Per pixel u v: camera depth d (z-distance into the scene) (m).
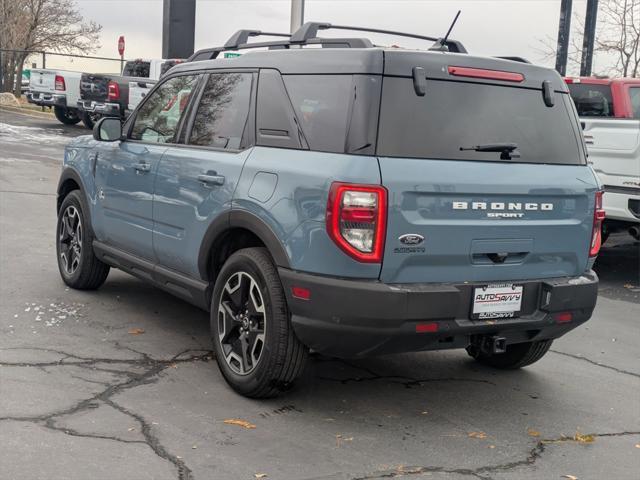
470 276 4.28
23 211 10.45
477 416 4.62
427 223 4.07
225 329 4.72
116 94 21.80
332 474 3.70
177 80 5.71
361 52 4.20
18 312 5.96
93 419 4.10
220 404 4.47
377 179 3.96
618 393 5.25
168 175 5.31
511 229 4.36
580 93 10.04
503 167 4.36
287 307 4.32
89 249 6.50
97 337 5.53
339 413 4.49
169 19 21.77
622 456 4.20
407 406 4.69
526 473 3.89
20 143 19.00
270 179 4.39
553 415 4.74
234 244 4.95
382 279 4.02
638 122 8.77
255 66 4.90
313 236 4.07
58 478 3.44
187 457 3.76
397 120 4.10
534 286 4.49
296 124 4.42
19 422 3.98
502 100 4.49
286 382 4.43
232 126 4.92
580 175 4.70
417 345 4.19
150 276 5.68
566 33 16.31
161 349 5.37
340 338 4.09
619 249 11.96
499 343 4.40
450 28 4.73
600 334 6.89
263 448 3.93
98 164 6.31
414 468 3.84
